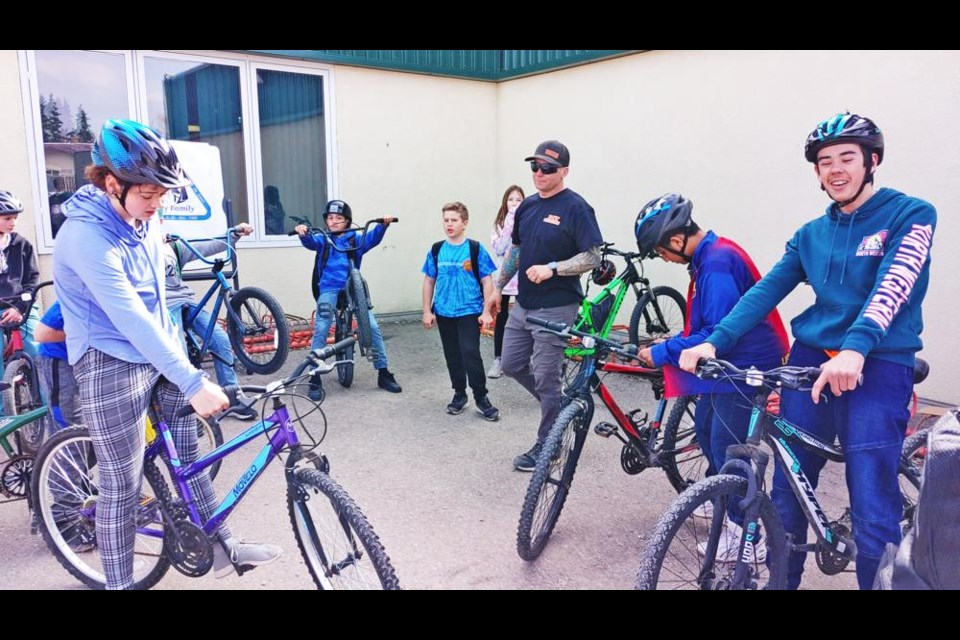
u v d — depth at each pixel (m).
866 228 2.32
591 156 7.50
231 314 5.05
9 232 4.28
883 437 2.27
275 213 7.61
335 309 5.66
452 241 4.97
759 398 2.35
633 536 3.29
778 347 2.73
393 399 5.44
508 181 8.79
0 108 6.04
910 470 2.88
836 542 2.46
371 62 7.83
